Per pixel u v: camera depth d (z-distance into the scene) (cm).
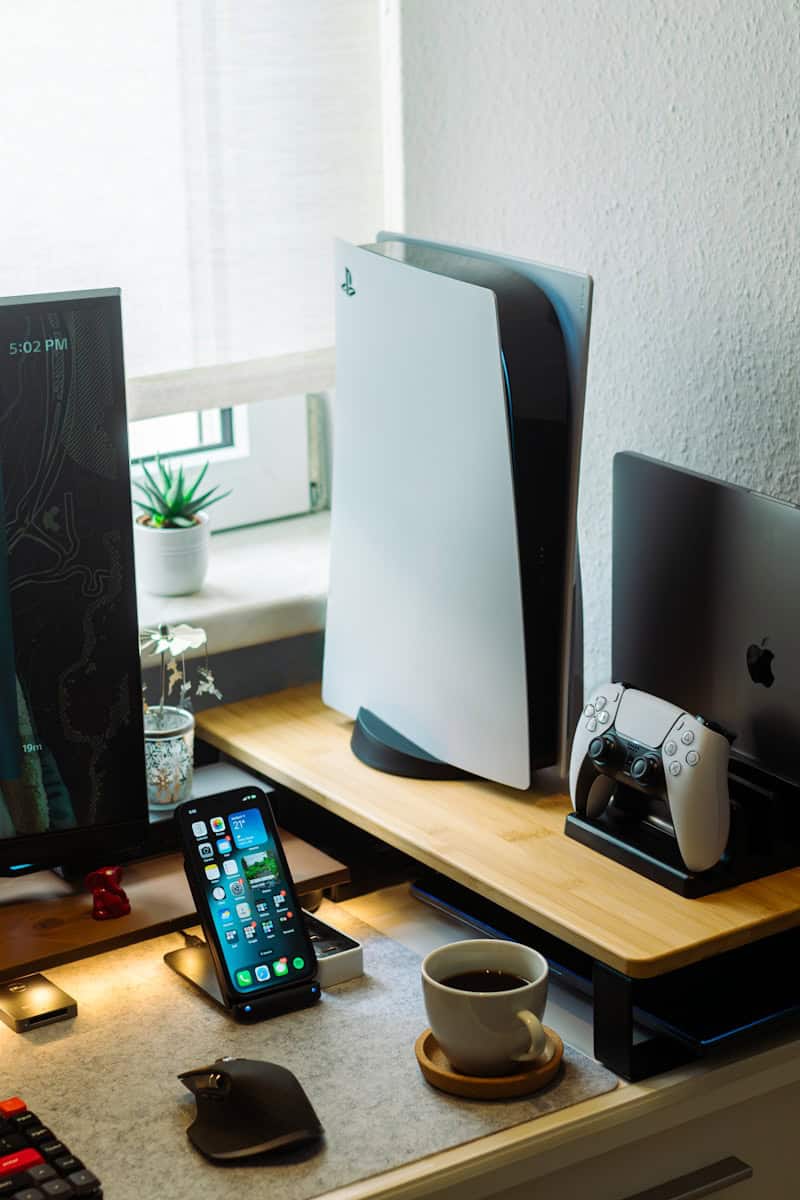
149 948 128
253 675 160
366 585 140
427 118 159
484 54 151
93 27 144
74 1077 109
